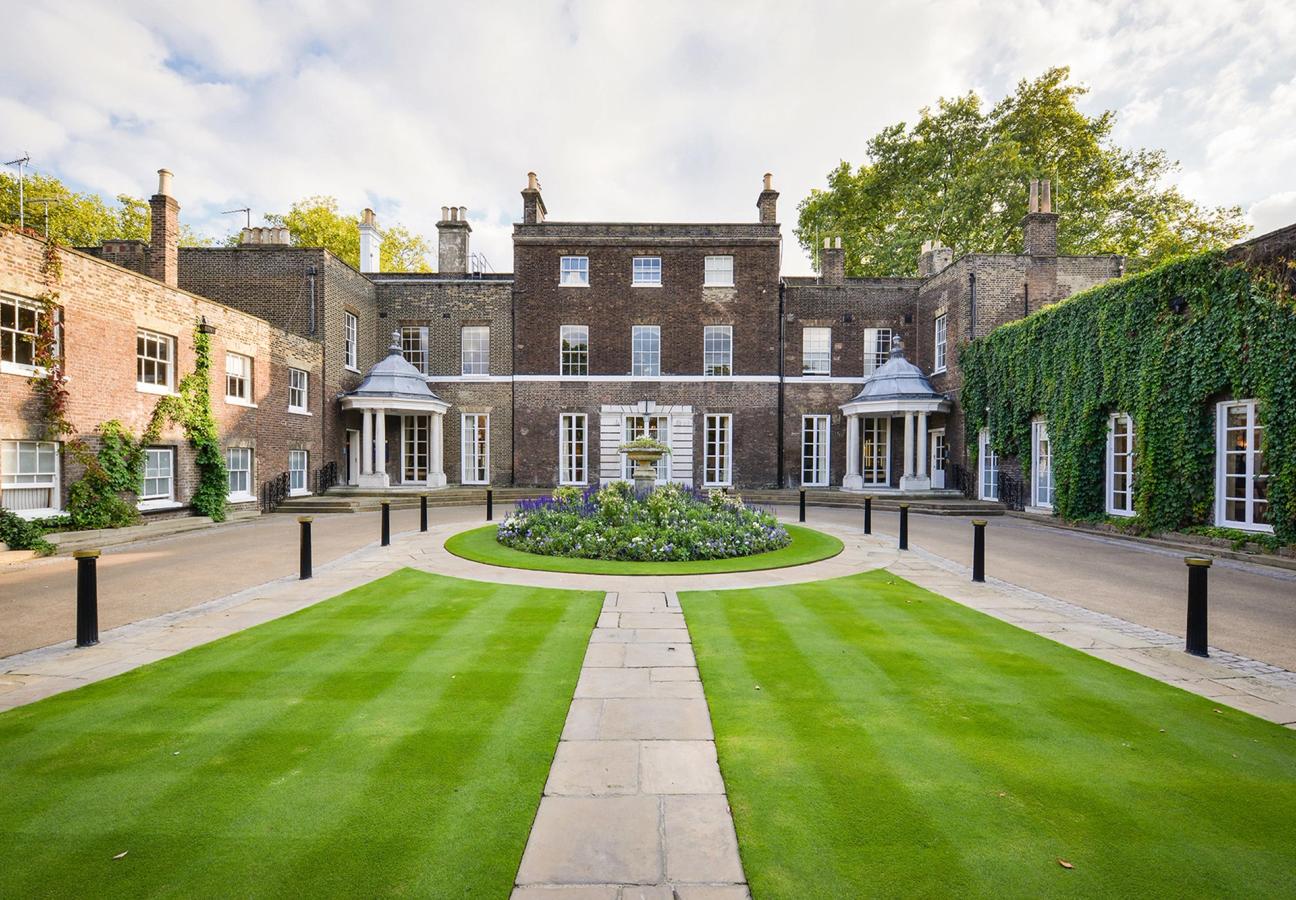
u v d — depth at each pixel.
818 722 3.94
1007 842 2.72
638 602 7.04
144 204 32.56
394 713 4.04
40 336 11.06
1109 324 13.55
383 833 2.77
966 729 3.84
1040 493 16.47
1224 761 3.47
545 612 6.59
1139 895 2.38
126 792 3.09
